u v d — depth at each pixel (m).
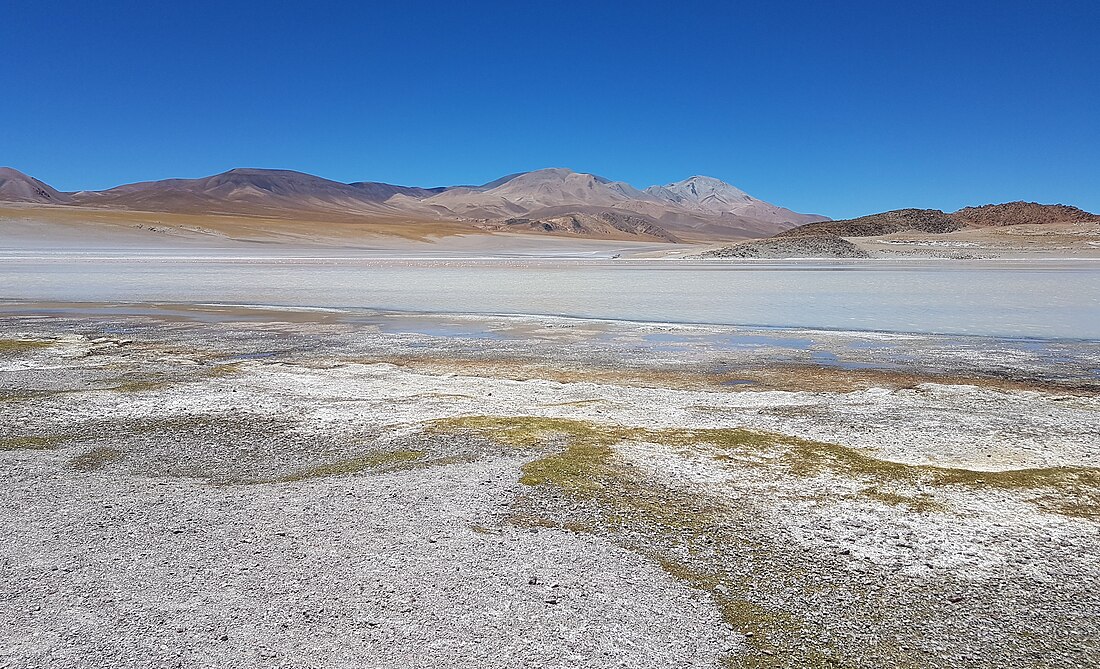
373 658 5.27
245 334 23.86
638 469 9.29
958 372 16.95
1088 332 23.72
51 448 10.38
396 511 7.93
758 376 16.53
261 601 6.02
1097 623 5.82
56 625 5.66
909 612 5.97
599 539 7.26
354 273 62.25
